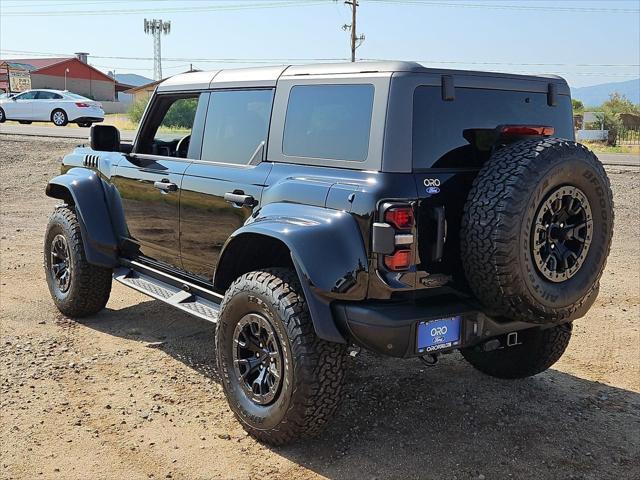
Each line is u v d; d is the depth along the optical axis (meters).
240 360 4.00
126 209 5.50
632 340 5.78
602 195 3.64
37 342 5.44
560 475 3.66
